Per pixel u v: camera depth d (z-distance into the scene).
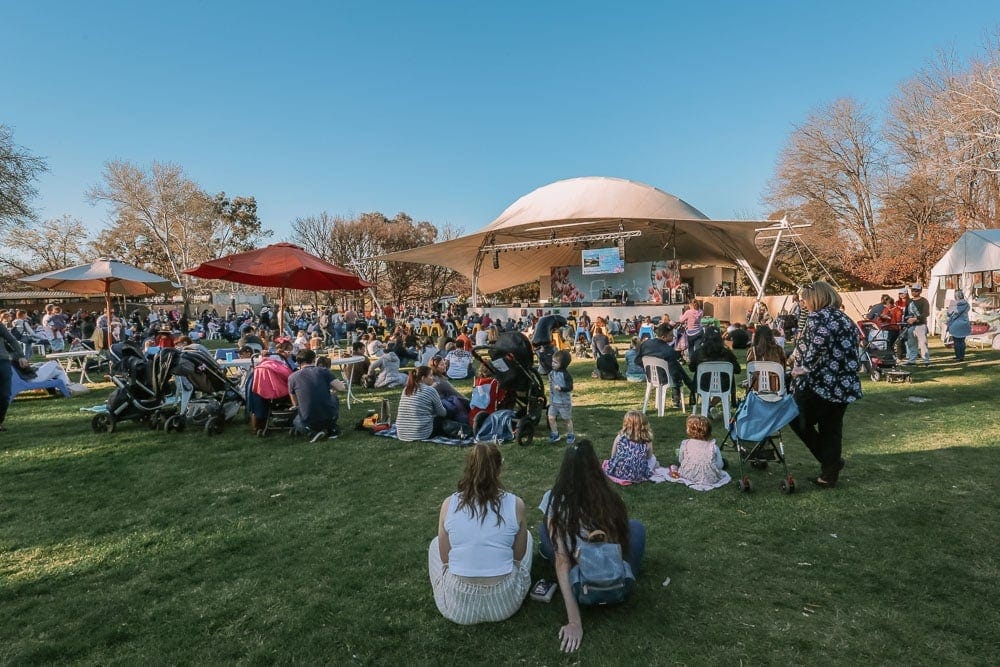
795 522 4.30
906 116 31.91
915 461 5.68
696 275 43.50
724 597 3.29
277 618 3.18
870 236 36.50
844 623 3.00
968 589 3.31
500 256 39.22
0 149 27.48
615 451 5.38
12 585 3.62
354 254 55.72
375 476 5.71
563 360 6.80
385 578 3.61
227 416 7.96
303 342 12.96
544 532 3.47
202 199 48.47
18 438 7.49
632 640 2.89
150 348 10.36
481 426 6.98
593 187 32.91
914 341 12.60
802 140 37.62
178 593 3.49
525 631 2.99
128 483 5.60
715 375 7.20
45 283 13.91
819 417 4.95
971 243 16.75
